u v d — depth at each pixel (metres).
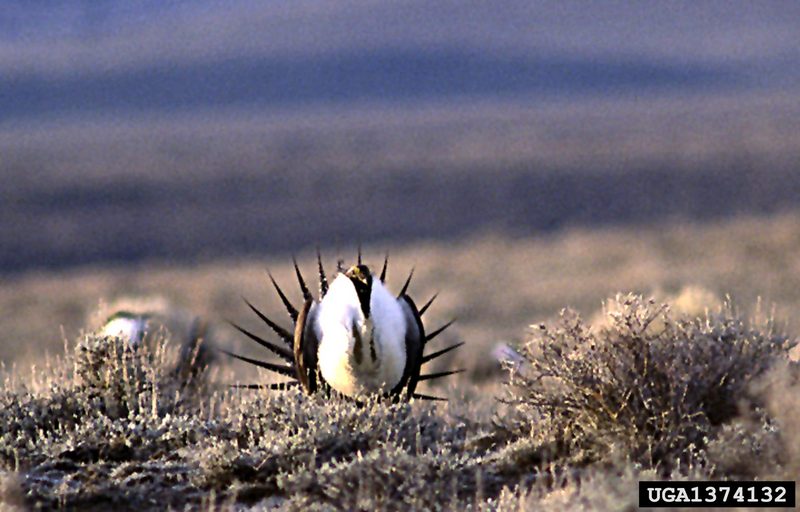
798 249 131.38
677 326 28.44
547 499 23.78
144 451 28.61
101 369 33.00
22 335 99.06
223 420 30.47
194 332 47.94
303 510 24.45
